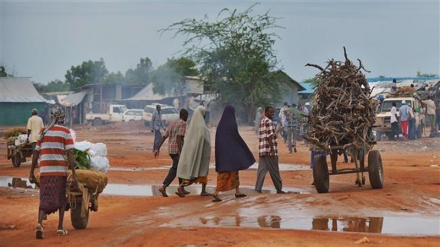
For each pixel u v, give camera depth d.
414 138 42.25
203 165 18.00
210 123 65.25
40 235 12.27
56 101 92.50
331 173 18.83
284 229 12.73
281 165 28.52
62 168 12.66
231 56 67.94
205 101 70.31
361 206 15.49
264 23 67.69
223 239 11.64
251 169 27.00
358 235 12.07
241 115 68.44
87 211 13.38
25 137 28.17
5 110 82.38
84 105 88.88
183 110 18.61
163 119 65.88
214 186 21.14
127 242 11.60
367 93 18.84
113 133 62.28
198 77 73.19
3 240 12.43
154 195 18.66
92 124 79.00
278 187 18.42
